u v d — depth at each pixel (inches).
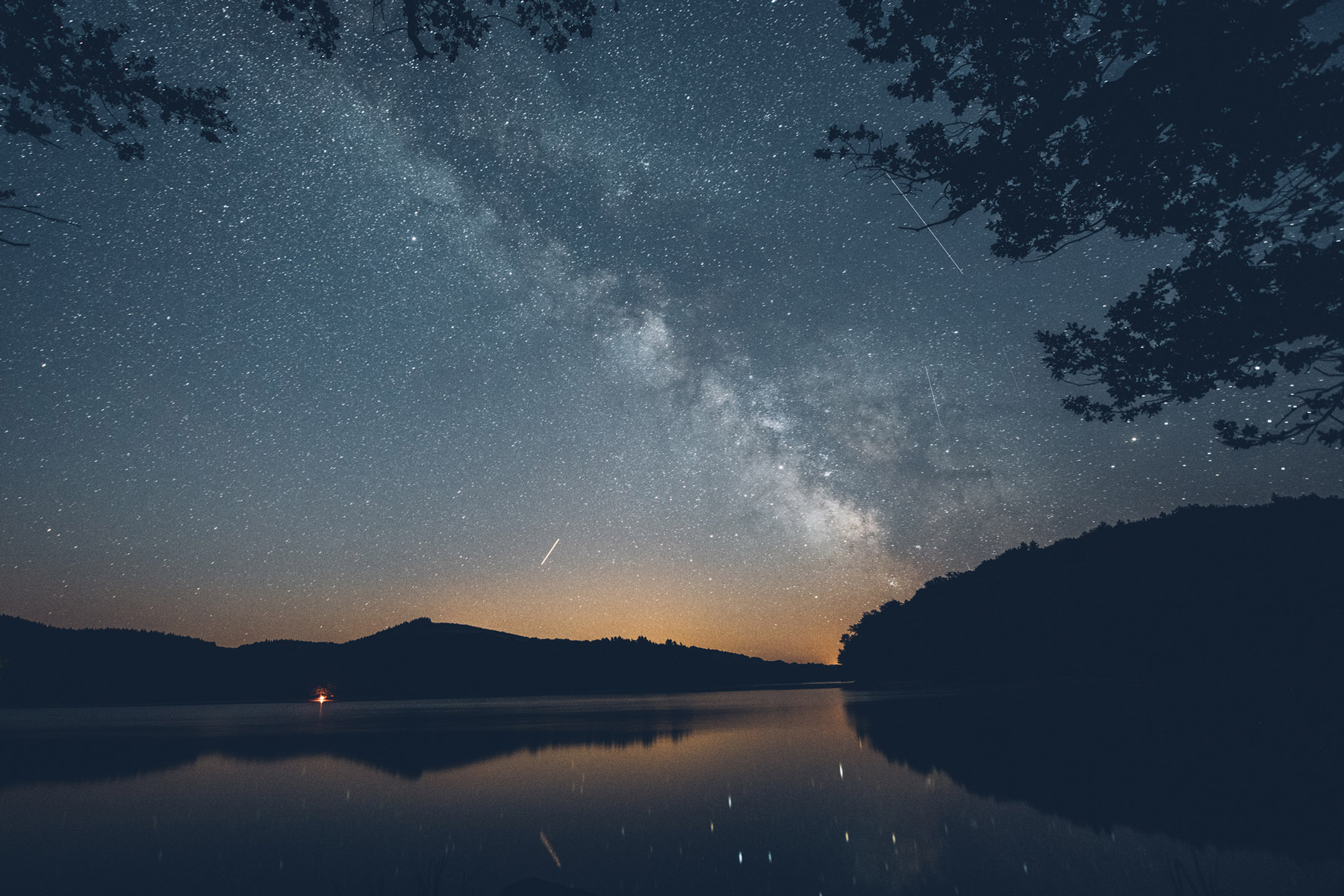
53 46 248.8
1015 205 241.0
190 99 271.0
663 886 209.3
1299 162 215.8
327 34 267.6
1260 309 219.0
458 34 279.6
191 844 262.1
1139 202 225.3
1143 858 219.1
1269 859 210.7
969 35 235.0
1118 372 253.9
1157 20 209.3
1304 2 197.3
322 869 229.1
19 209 246.8
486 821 296.5
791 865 227.5
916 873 215.9
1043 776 375.9
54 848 259.1
